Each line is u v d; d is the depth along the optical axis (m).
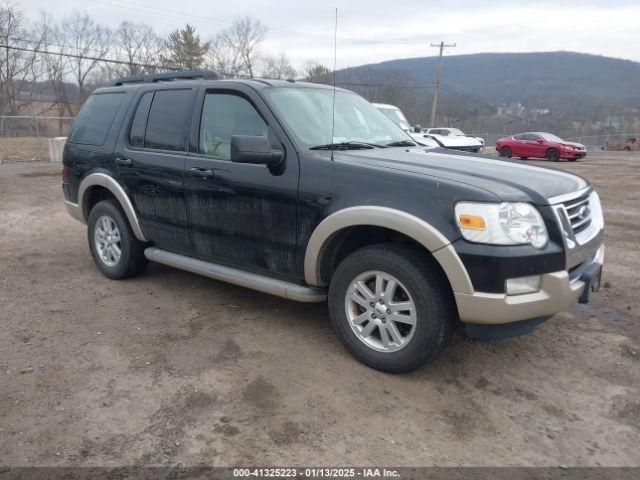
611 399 3.21
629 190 12.42
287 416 2.97
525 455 2.70
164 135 4.55
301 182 3.60
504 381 3.40
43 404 3.05
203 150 4.23
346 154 3.70
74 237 7.01
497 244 2.96
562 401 3.19
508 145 26.77
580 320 4.38
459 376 3.44
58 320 4.23
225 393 3.19
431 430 2.88
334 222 3.41
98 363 3.54
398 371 3.38
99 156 5.07
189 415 2.97
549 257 3.05
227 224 4.06
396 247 3.30
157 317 4.31
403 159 3.68
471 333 3.19
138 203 4.74
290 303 4.63
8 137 24.08
